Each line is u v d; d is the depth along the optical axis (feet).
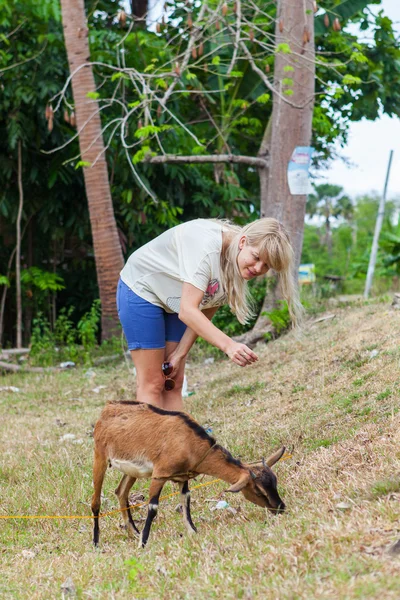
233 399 26.35
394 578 10.08
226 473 14.14
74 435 25.22
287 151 35.76
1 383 35.94
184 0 35.32
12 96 43.11
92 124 39.29
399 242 57.21
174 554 13.35
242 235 15.35
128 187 45.75
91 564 13.79
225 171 46.47
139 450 14.37
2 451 23.72
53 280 45.85
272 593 10.55
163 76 32.94
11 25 43.88
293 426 20.63
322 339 30.30
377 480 14.42
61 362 40.34
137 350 17.21
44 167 46.60
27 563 14.48
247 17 40.45
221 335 14.96
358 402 20.79
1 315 46.24
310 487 15.80
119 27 49.65
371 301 36.50
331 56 45.27
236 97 44.27
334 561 11.13
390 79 47.85
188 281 15.31
